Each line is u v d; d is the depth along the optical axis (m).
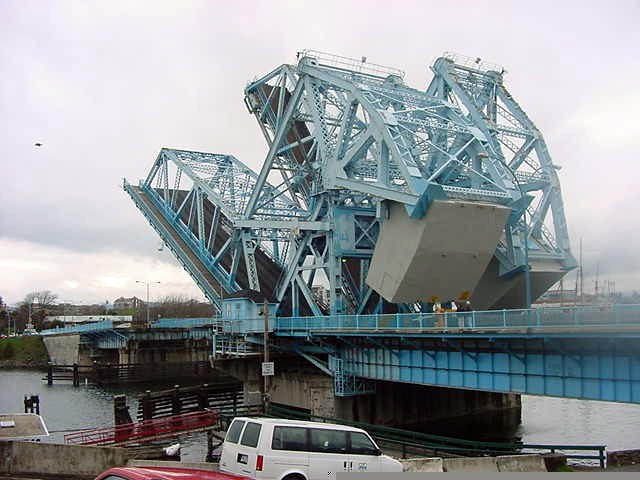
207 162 85.69
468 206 44.31
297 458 20.03
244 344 62.91
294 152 66.50
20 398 87.94
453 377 41.62
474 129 50.28
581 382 33.75
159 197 86.00
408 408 57.12
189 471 12.02
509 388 37.59
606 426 57.25
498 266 52.53
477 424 57.88
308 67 56.09
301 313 65.81
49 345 150.75
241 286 71.25
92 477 25.77
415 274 46.62
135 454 28.95
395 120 47.62
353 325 48.31
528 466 30.19
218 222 77.31
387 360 47.47
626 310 30.56
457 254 46.44
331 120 58.62
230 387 70.56
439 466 27.33
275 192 65.88
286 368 62.47
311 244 59.22
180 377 117.44
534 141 57.03
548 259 53.62
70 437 41.72
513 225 50.16
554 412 65.81
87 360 132.50
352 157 51.69
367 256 57.06
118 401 50.94
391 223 48.16
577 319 32.59
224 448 21.14
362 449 21.02
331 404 52.50
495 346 38.19
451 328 39.09
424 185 43.66
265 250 76.56
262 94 67.94
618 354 31.97
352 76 57.81
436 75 58.84
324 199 58.62
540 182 55.78
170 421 42.16
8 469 25.06
